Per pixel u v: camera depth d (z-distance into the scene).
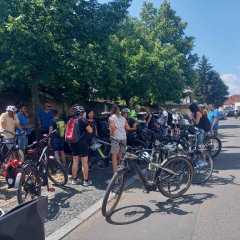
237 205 6.54
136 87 23.20
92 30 11.80
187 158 7.23
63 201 7.16
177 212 6.29
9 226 2.66
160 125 14.40
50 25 11.31
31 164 6.61
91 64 12.06
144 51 23.05
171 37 38.38
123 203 6.98
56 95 17.17
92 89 18.86
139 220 5.95
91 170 10.32
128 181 8.84
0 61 11.90
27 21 10.90
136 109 15.20
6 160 8.17
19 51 10.73
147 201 7.07
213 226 5.51
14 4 11.00
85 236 5.39
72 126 8.26
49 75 12.46
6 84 12.08
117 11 12.29
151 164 6.96
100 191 7.90
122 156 6.88
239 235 5.12
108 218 6.12
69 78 13.52
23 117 10.50
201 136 9.80
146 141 11.67
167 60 26.08
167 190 7.09
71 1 11.44
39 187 6.67
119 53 21.41
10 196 7.36
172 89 26.91
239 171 9.83
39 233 3.01
